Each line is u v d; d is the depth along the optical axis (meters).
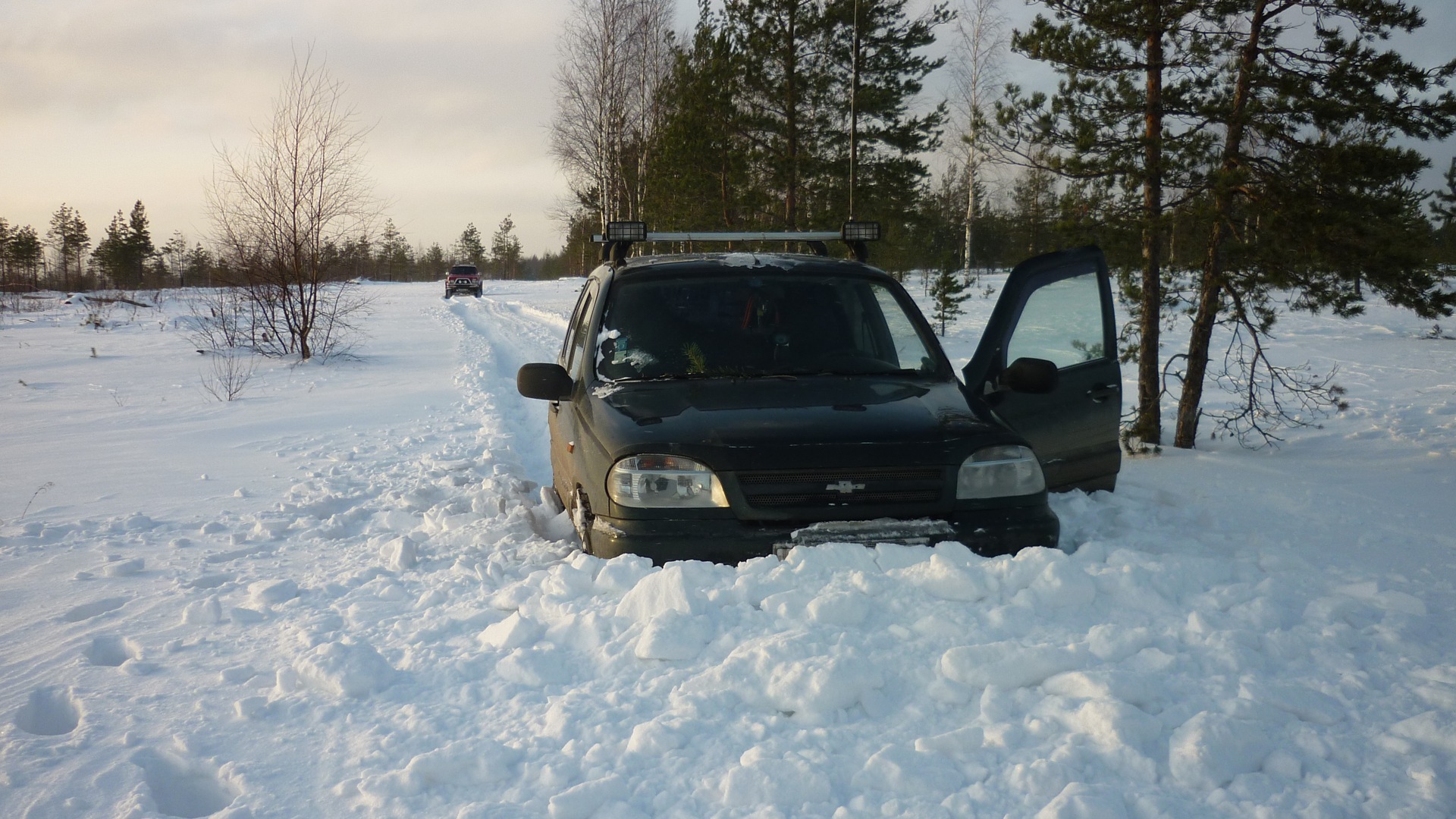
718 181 23.31
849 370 4.24
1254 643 2.77
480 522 4.71
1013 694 2.49
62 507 5.62
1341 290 6.81
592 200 43.50
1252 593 3.14
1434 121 6.31
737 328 4.37
